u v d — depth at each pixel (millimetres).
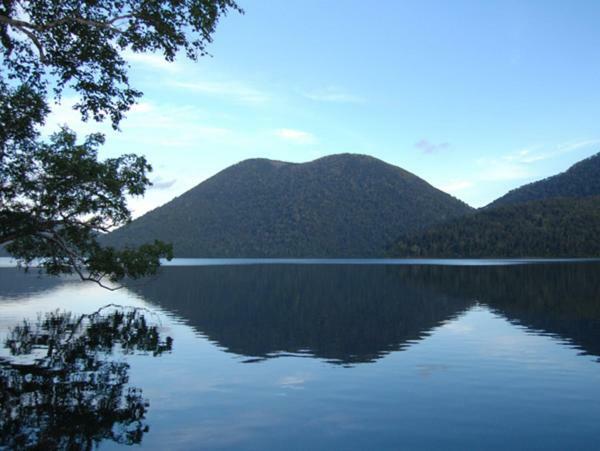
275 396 14312
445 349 21516
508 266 120375
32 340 23562
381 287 60969
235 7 15898
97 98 17375
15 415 12312
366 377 16609
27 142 21359
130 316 33469
